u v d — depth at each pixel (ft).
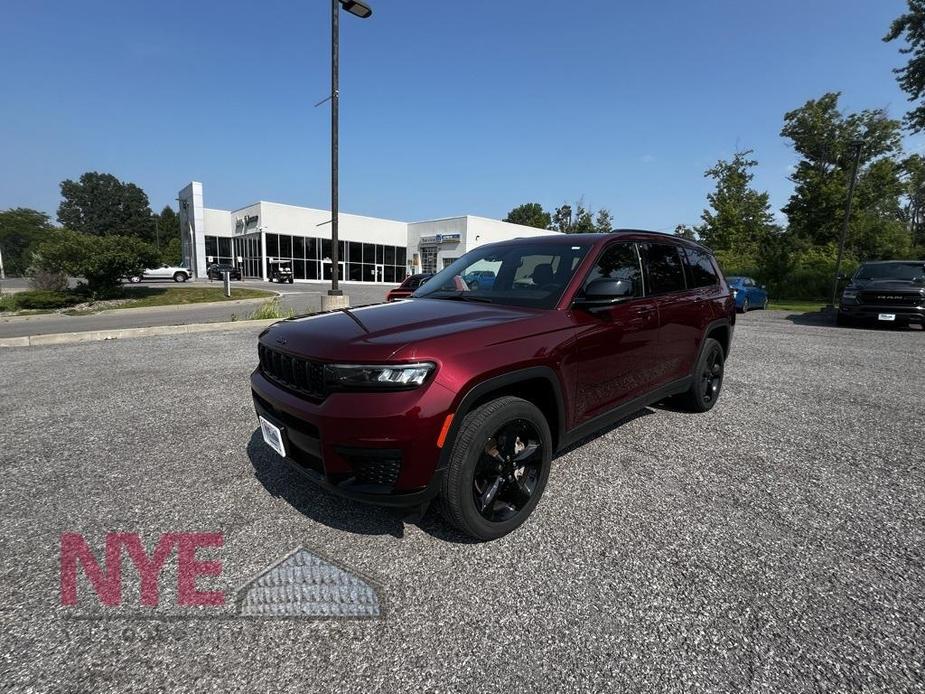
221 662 5.90
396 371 7.22
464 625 6.52
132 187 328.49
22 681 5.55
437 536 8.63
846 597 7.07
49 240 66.33
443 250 134.41
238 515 9.24
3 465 11.36
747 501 9.90
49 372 20.75
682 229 138.41
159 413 15.17
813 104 108.27
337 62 37.63
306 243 128.98
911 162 103.14
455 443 7.68
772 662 5.90
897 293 37.83
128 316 50.75
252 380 9.70
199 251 136.77
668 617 6.66
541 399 9.51
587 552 8.15
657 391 12.66
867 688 5.51
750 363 24.57
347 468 7.45
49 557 7.97
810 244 101.81
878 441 13.35
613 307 10.63
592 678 5.65
